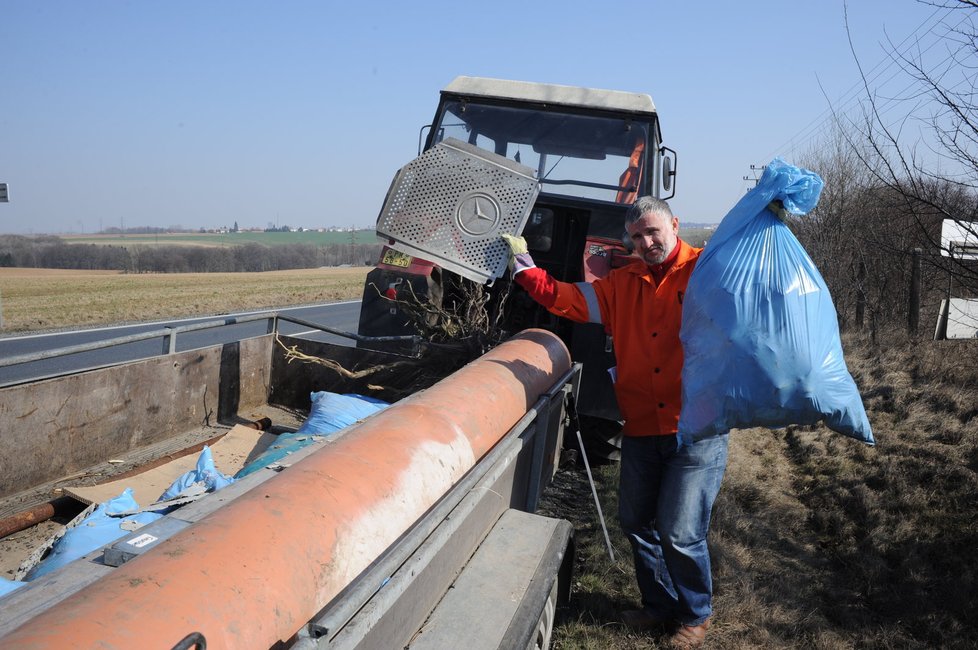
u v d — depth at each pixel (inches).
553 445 147.9
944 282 432.8
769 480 237.8
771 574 168.4
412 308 198.5
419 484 79.9
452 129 243.6
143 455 153.7
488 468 94.0
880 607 159.2
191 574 53.1
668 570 134.5
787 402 110.4
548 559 103.3
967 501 204.5
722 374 111.5
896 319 477.1
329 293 990.4
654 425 132.4
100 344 144.9
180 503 107.7
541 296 136.7
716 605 150.9
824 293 113.8
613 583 158.4
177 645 46.9
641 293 132.0
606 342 191.8
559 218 220.4
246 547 57.9
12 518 117.3
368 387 191.3
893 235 279.4
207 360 175.3
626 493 137.8
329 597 62.7
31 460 131.3
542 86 244.4
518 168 152.3
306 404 199.5
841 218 525.0
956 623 150.6
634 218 129.0
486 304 210.1
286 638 56.8
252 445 158.1
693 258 130.6
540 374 130.2
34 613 60.4
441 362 188.1
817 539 194.9
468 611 88.9
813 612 151.7
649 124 234.5
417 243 148.3
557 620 140.5
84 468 142.6
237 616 52.7
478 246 146.6
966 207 212.7
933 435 260.8
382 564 66.3
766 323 109.1
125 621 47.1
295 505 65.1
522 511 125.2
